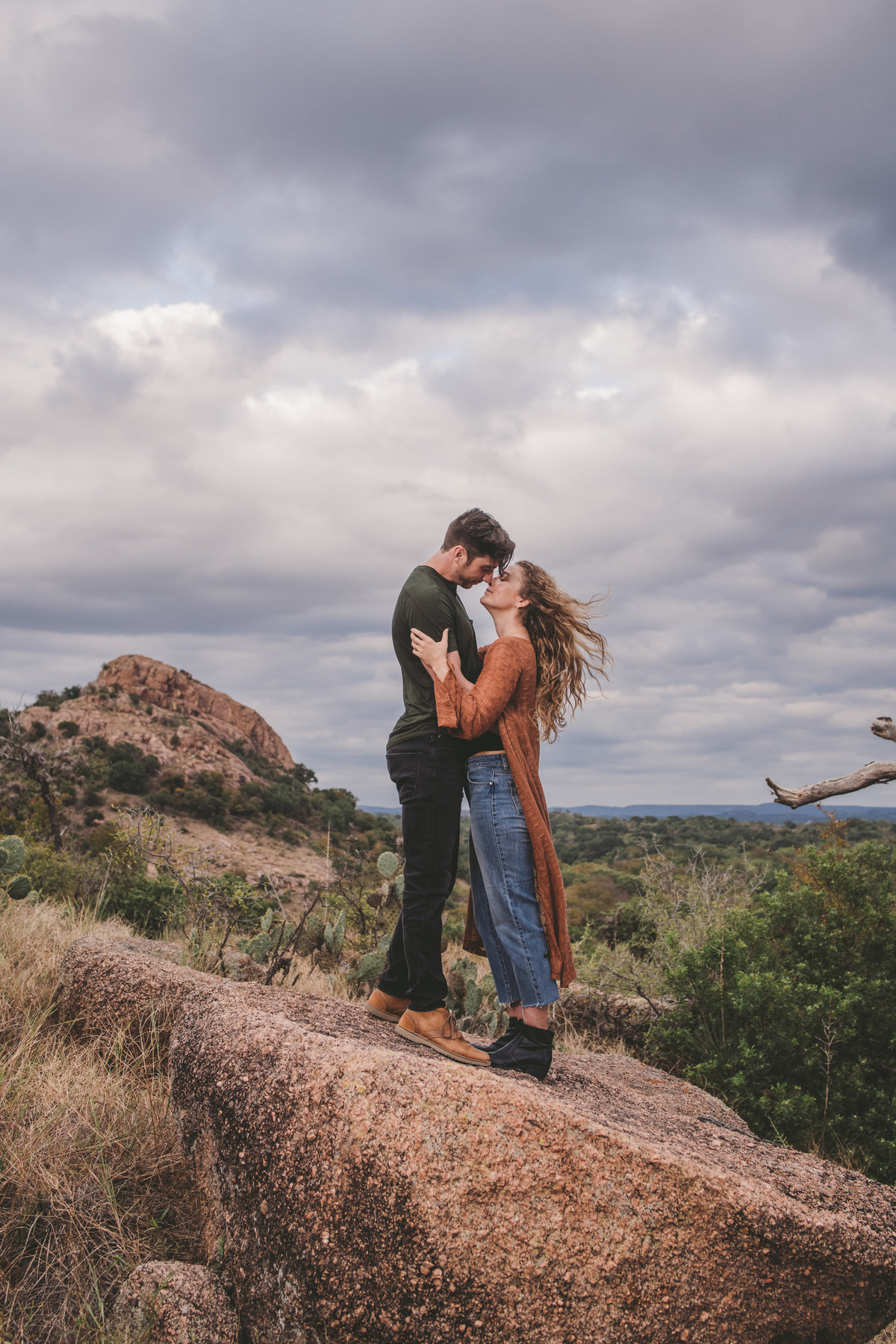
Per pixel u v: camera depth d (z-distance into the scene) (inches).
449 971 238.5
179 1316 81.8
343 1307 73.2
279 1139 82.7
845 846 268.4
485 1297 73.9
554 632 132.3
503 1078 89.5
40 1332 83.4
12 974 172.4
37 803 631.2
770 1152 116.0
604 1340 76.4
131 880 340.2
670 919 359.6
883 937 229.8
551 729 138.2
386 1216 75.2
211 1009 110.3
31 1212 100.0
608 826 2642.7
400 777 120.4
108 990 154.2
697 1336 80.8
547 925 120.4
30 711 3270.2
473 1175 77.8
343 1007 130.3
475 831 123.6
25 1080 125.1
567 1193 80.0
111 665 4333.2
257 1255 81.5
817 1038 210.4
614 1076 171.3
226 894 295.4
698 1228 83.1
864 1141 196.5
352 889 335.9
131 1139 115.9
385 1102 81.4
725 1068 212.8
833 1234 89.3
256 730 4783.5
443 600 122.9
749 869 362.0
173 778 2908.5
